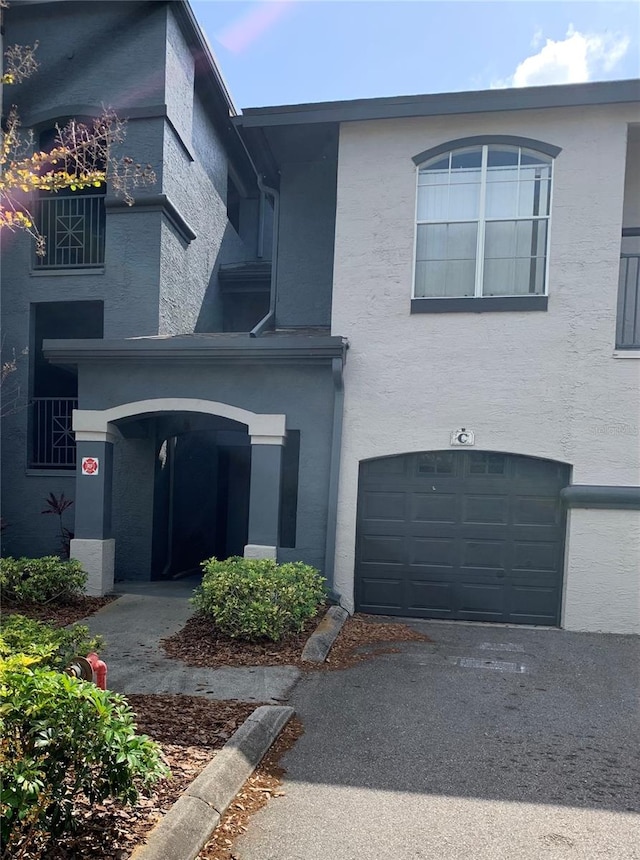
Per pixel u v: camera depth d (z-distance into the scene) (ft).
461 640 22.84
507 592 25.68
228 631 21.11
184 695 16.56
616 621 24.45
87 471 27.45
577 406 24.97
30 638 13.57
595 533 24.66
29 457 34.04
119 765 8.84
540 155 25.71
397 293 26.32
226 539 43.80
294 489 27.76
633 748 14.34
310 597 22.33
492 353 25.54
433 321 25.99
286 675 18.42
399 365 26.17
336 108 26.43
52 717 8.57
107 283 33.09
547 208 25.72
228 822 10.84
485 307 25.61
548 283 25.29
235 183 48.01
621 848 10.48
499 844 10.52
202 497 40.16
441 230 26.53
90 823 9.82
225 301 45.03
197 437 39.11
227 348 25.71
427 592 26.16
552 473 25.50
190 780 11.48
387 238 26.48
